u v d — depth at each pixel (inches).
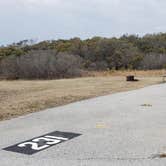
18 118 304.8
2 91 617.6
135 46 2347.4
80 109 359.6
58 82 900.0
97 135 228.5
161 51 2293.3
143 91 590.6
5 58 1589.6
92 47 2133.4
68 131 244.2
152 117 300.7
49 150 192.2
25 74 1400.1
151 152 182.1
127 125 263.3
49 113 334.0
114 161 167.5
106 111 341.4
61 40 2347.4
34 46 2086.6
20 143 209.8
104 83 809.5
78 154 182.2
